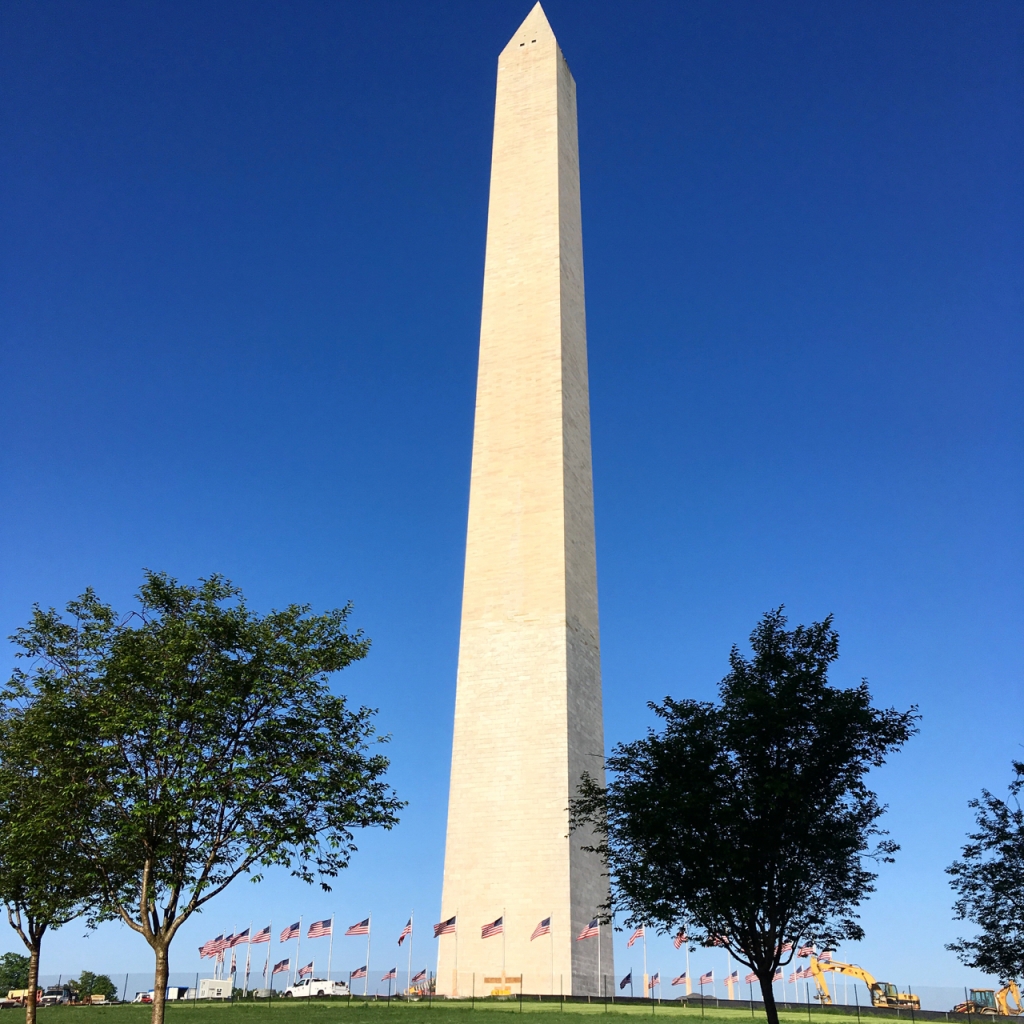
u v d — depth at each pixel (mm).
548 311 67375
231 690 30984
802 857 30719
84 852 31062
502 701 59562
